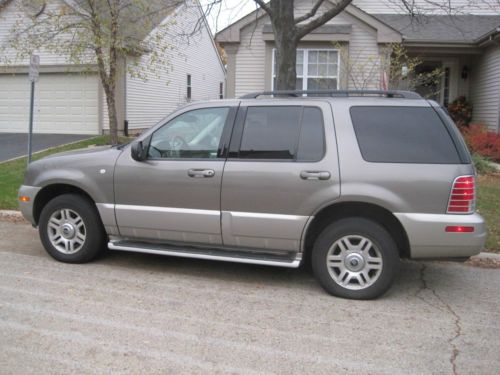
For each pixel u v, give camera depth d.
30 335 4.11
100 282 5.41
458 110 16.61
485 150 13.55
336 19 14.94
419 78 14.88
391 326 4.44
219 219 5.30
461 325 4.49
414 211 4.80
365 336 4.22
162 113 22.62
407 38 15.12
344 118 5.06
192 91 26.47
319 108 5.16
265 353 3.88
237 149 5.29
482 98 15.80
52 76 19.06
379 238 4.92
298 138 5.14
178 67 24.30
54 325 4.30
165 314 4.60
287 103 5.27
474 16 17.23
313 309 4.79
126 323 4.38
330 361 3.78
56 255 6.05
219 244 5.42
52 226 6.05
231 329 4.31
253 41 15.35
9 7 18.28
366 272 5.02
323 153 5.02
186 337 4.13
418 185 4.78
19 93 19.48
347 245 5.04
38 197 6.14
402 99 5.08
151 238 5.68
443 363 3.78
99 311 4.62
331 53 15.16
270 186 5.10
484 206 8.74
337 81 15.12
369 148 4.94
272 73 15.38
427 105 4.96
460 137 4.91
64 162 5.95
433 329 4.39
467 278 5.83
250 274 5.82
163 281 5.51
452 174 4.75
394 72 14.26
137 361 3.72
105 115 18.86
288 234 5.11
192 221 5.40
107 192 5.71
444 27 16.20
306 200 5.01
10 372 3.54
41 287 5.21
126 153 5.68
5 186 10.06
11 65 18.91
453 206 4.75
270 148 5.20
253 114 5.34
